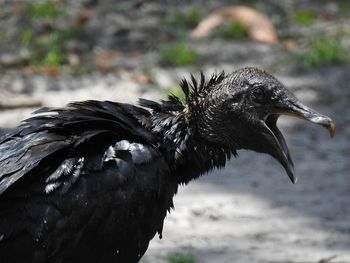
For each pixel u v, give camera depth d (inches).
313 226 527.2
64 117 353.4
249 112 367.2
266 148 370.3
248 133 370.3
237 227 524.7
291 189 585.0
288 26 938.1
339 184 594.9
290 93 368.5
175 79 792.9
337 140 681.0
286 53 861.2
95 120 352.2
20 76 789.2
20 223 328.5
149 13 935.7
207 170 381.4
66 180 335.9
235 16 911.0
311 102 757.3
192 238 508.1
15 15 901.2
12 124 674.8
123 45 864.9
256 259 482.3
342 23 949.8
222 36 895.1
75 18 895.7
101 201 338.3
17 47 842.2
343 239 510.0
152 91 763.4
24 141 345.4
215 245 499.5
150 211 351.3
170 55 832.3
